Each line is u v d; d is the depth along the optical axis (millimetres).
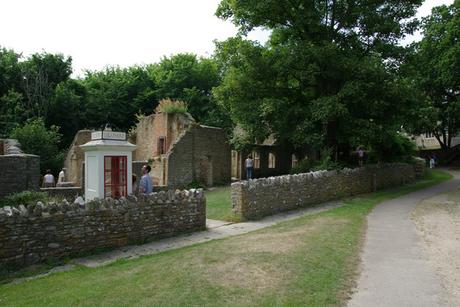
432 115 27172
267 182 15320
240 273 7062
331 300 5855
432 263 8039
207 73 48250
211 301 5730
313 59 22203
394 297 6090
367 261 8164
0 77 38719
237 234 11914
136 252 9922
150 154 33844
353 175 21500
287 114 23516
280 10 24031
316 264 7664
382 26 23094
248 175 28969
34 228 8766
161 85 47312
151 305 5613
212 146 30062
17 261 8484
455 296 6164
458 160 50312
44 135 32031
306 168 24281
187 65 47406
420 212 15234
